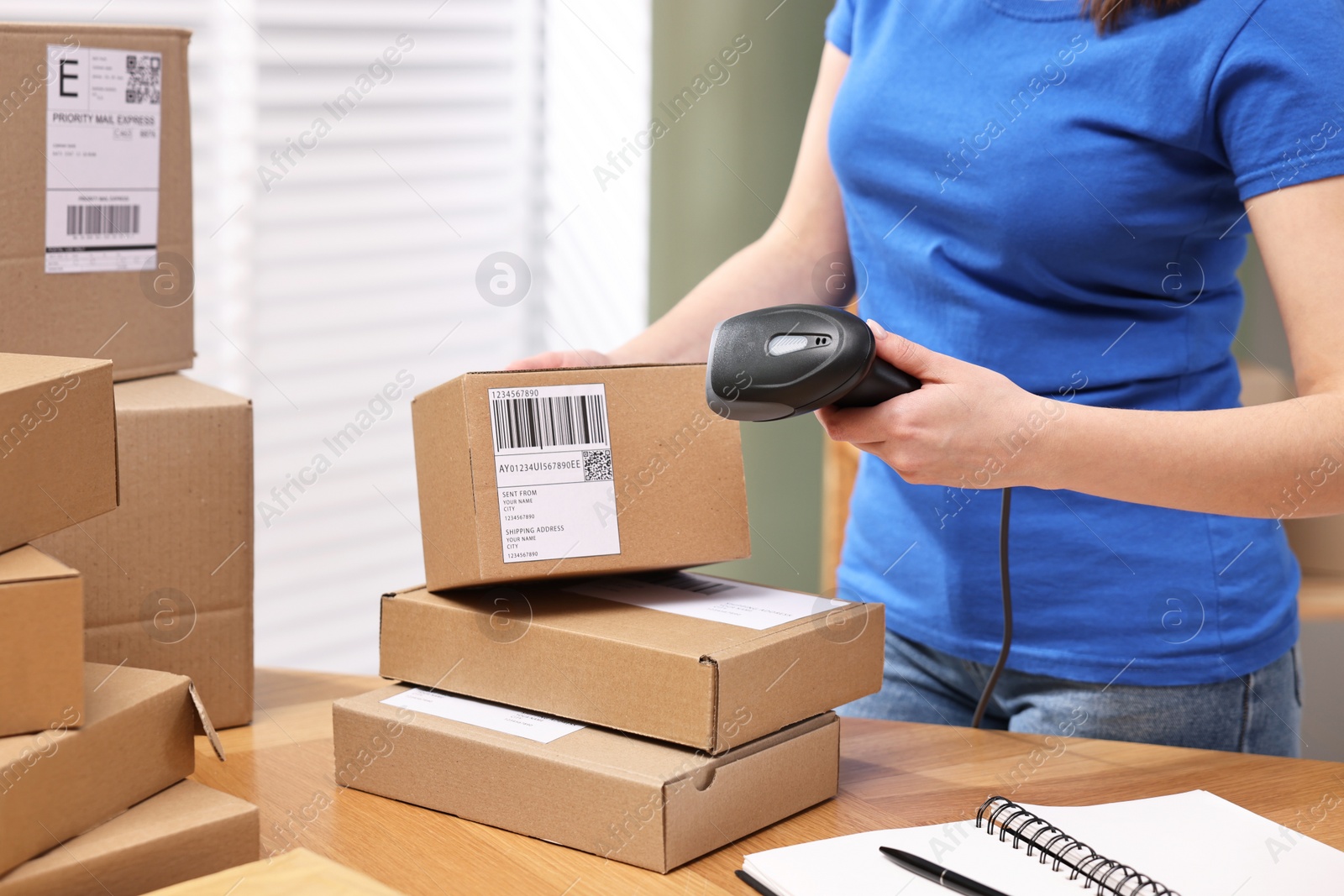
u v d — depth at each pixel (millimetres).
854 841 699
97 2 1644
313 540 2059
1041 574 1011
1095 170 916
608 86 2213
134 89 951
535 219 2279
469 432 754
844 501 2086
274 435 1971
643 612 788
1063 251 943
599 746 722
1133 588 990
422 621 821
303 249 1956
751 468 2275
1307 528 1436
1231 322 1010
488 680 793
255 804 780
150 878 628
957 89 982
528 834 726
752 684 711
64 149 914
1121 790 813
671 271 2262
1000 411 763
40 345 921
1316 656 1420
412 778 773
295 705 996
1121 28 894
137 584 899
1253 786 818
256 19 1820
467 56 2121
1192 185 911
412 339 2133
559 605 804
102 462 719
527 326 2305
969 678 1062
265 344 1932
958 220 987
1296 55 815
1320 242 794
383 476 2139
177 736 702
